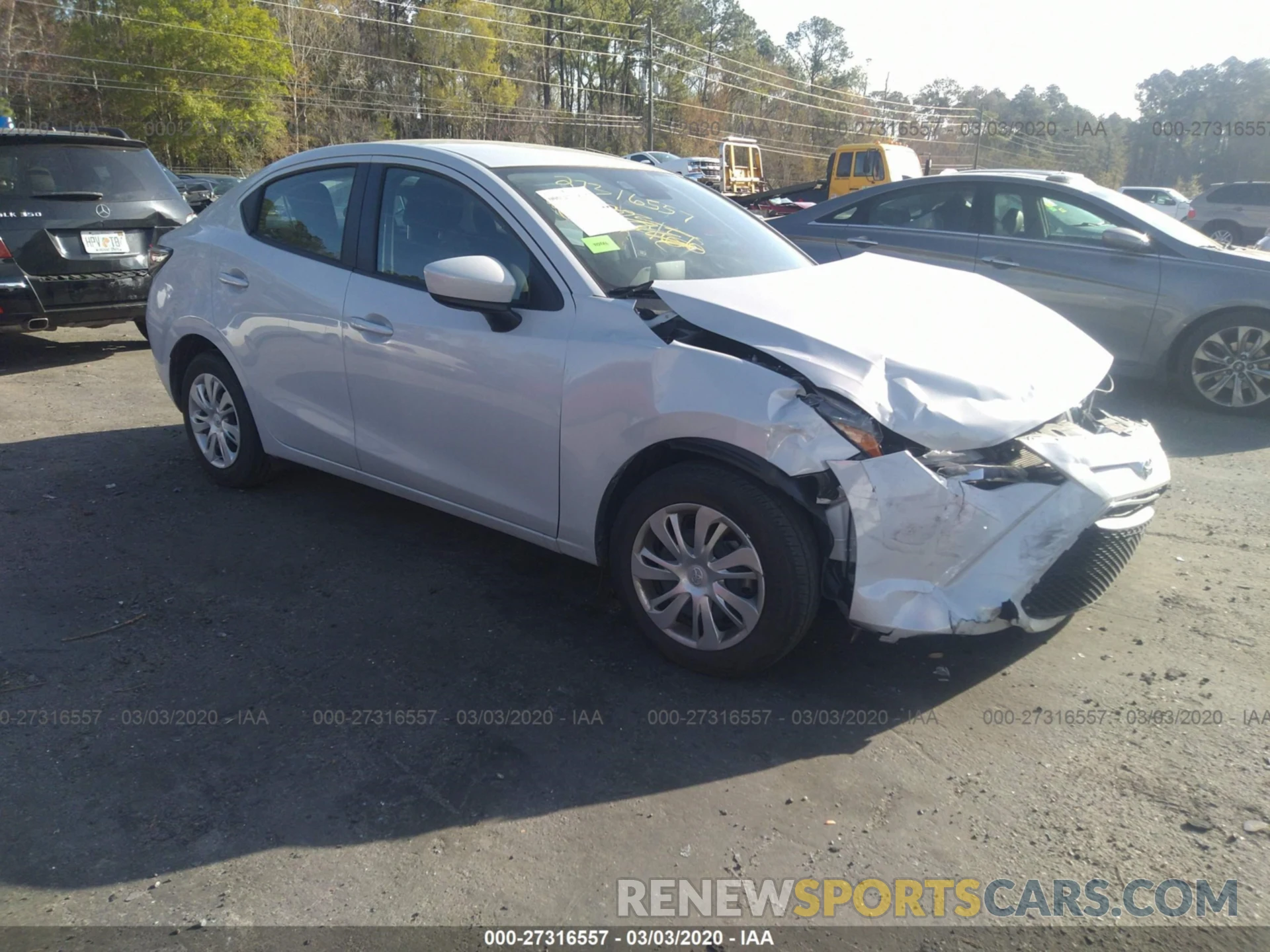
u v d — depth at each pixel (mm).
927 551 2848
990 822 2549
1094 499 2932
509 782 2707
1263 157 74562
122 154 7668
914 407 2857
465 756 2820
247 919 2211
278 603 3768
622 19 63938
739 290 3354
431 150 3949
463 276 3240
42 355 8156
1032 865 2398
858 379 2875
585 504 3373
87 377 7352
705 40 74688
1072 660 3367
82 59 37000
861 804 2623
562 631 3559
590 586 3939
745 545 3012
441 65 51750
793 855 2434
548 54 62375
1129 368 6941
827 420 2834
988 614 2867
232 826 2520
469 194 3734
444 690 3166
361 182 4121
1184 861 2408
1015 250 7117
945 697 3145
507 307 3379
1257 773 2744
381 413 3967
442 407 3705
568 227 3570
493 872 2367
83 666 3285
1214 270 6500
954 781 2717
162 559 4148
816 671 3295
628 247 3660
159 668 3283
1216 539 4453
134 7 37406
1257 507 4871
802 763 2801
